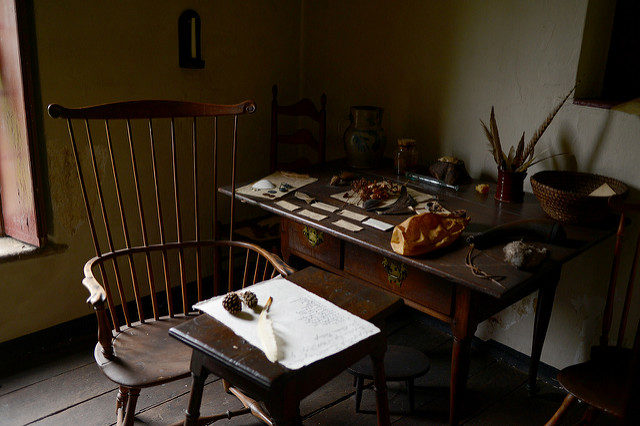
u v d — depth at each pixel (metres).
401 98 2.93
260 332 1.32
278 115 3.38
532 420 2.31
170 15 2.77
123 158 2.78
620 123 2.19
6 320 2.55
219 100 3.08
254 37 3.14
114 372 1.65
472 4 2.54
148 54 2.74
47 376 2.47
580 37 2.23
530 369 2.45
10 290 2.53
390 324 3.00
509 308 2.66
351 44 3.10
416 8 2.75
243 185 2.49
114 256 1.92
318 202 2.30
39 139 2.50
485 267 1.79
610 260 2.33
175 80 2.87
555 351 2.59
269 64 3.26
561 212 2.06
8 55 2.36
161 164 2.93
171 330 1.35
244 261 3.29
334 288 1.58
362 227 2.07
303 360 1.23
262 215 3.46
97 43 2.57
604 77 2.39
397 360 2.36
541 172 2.27
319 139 3.21
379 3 2.91
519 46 2.43
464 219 2.01
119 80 2.68
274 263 1.82
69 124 1.77
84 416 2.23
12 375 2.47
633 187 2.21
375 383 1.55
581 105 2.28
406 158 2.67
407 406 2.36
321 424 2.24
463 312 1.85
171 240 3.06
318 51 3.29
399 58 2.89
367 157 2.74
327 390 2.45
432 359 2.70
